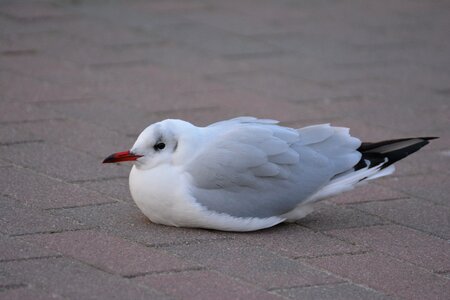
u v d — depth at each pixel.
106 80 12.35
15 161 9.38
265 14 16.08
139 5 16.17
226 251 7.45
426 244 7.93
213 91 12.22
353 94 12.42
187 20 15.41
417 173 9.84
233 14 15.96
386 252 7.68
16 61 12.83
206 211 7.62
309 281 6.98
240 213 7.70
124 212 8.22
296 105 11.87
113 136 10.36
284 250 7.56
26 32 14.09
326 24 15.66
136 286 6.67
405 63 13.88
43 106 11.20
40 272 6.81
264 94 12.22
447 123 11.51
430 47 14.70
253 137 7.81
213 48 14.06
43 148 9.83
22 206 8.20
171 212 7.68
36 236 7.51
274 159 7.77
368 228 8.23
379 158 8.08
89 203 8.39
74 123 10.70
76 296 6.45
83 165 9.41
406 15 16.52
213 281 6.85
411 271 7.32
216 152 7.67
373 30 15.46
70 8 15.64
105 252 7.26
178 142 7.66
